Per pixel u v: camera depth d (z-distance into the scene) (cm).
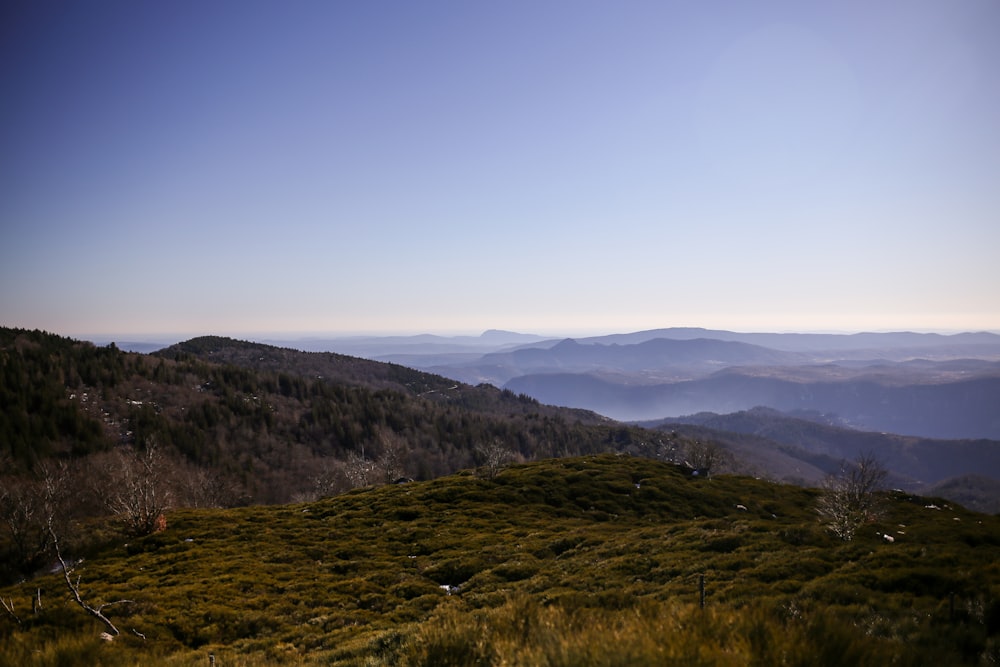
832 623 956
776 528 3403
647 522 5453
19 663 1273
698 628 947
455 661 1076
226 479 12569
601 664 823
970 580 1498
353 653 1625
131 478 5294
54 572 3859
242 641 2316
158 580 3391
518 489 6519
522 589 2681
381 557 4000
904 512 5544
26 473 10419
